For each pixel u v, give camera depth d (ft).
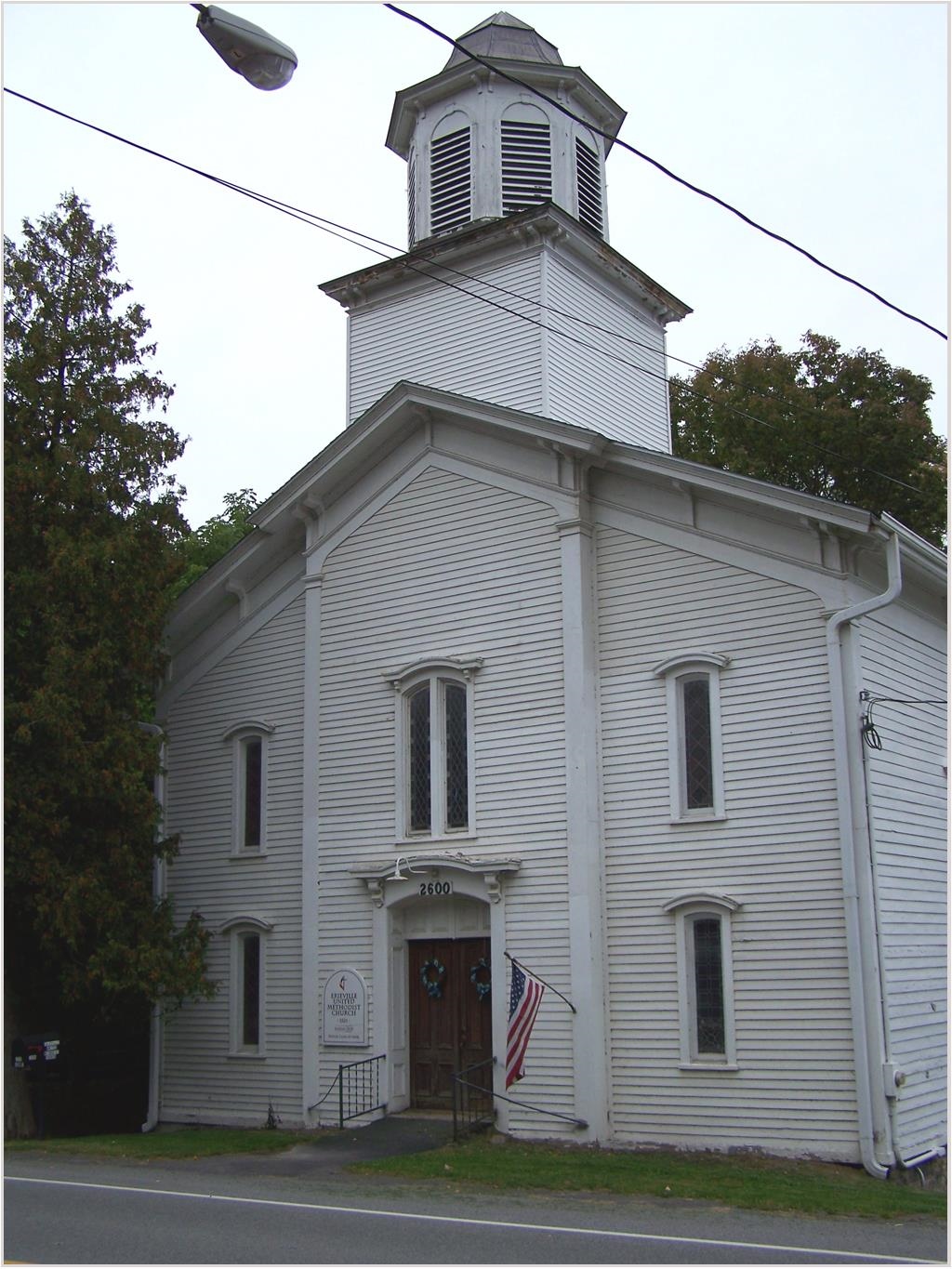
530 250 81.97
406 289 87.51
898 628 67.00
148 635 76.95
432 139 89.97
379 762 73.61
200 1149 63.72
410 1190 48.34
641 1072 62.49
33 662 73.82
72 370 78.38
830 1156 57.11
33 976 76.95
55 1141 69.26
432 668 72.33
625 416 87.40
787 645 62.69
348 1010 71.56
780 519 63.87
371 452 77.46
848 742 60.13
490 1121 65.31
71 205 80.48
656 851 64.23
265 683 81.20
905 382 119.75
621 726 66.54
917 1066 59.36
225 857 80.33
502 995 66.13
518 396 80.74
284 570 82.02
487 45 89.35
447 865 68.18
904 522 117.29
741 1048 60.29
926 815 65.87
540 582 69.46
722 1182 51.31
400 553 75.36
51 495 75.05
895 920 60.23
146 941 73.56
